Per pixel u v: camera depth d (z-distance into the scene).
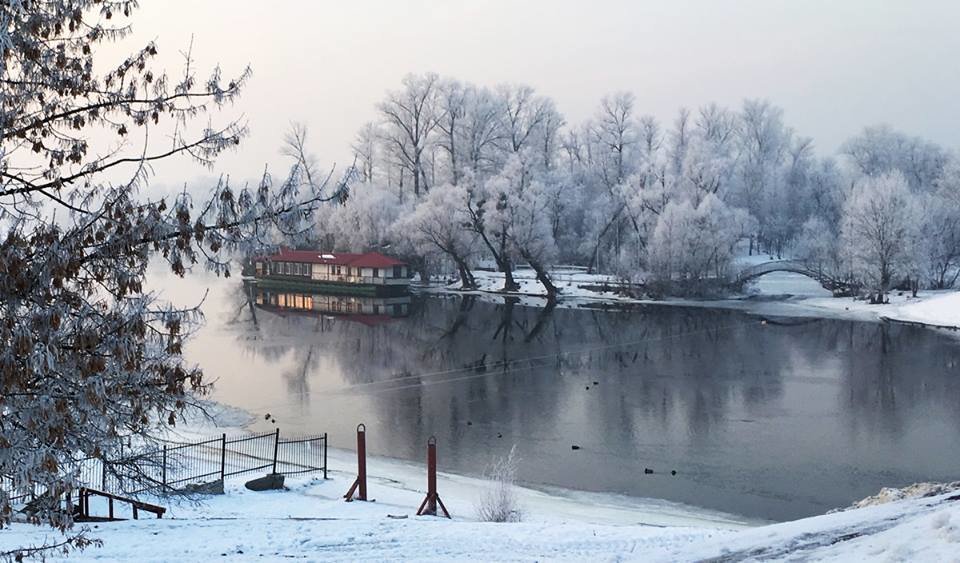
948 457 34.69
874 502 17.83
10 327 7.50
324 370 54.09
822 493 30.48
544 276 95.19
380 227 109.62
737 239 96.69
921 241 85.06
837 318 75.25
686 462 34.41
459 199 97.25
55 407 7.96
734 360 56.22
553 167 125.25
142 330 8.22
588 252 110.50
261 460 32.06
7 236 7.88
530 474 32.69
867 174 131.38
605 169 120.44
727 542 11.59
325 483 28.05
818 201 125.88
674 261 89.94
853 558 9.43
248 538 16.23
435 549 15.37
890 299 83.94
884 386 47.66
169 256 8.55
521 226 94.25
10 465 7.88
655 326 72.06
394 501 25.64
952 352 57.91
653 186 98.56
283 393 47.25
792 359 56.22
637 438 38.03
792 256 120.38
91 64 9.77
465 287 100.94
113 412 9.09
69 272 8.00
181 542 15.72
